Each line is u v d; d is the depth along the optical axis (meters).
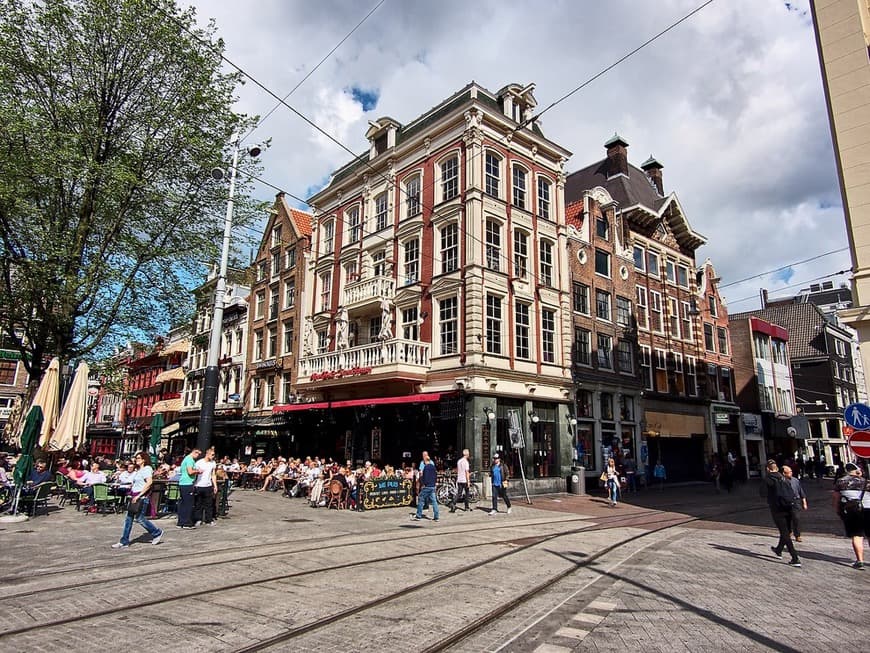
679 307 33.78
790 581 7.96
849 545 11.40
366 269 27.14
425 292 23.39
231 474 25.75
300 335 30.64
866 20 12.71
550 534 12.23
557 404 24.09
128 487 14.06
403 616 6.06
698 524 14.80
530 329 23.66
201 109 18.09
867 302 11.56
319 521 13.88
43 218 15.59
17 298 16.09
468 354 20.92
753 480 35.59
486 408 20.81
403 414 22.47
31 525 12.16
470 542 10.98
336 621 5.88
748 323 39.44
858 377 52.06
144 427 45.78
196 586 7.16
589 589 7.38
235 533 11.60
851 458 44.22
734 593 7.20
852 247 12.00
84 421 15.18
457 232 22.72
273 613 6.08
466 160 22.91
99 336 17.91
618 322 29.11
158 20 16.52
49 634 5.31
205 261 18.92
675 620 5.98
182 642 5.16
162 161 17.98
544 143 25.77
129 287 17.88
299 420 27.48
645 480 28.03
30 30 15.74
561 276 25.61
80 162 15.70
